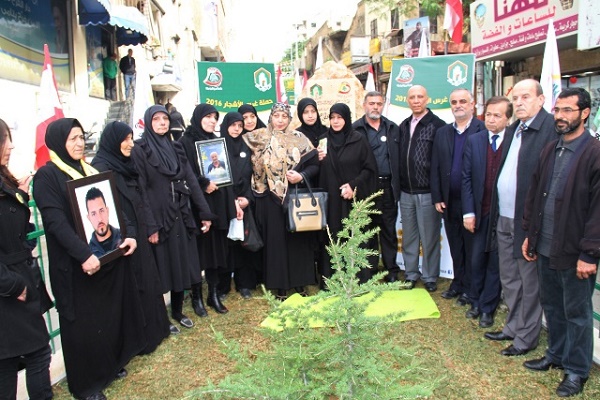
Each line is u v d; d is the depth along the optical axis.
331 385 2.06
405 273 4.95
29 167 8.12
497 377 3.10
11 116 7.70
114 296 3.08
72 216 2.83
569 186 2.73
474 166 3.87
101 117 11.22
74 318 2.89
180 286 3.81
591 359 2.88
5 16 7.64
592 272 2.65
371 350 2.11
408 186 4.69
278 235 4.52
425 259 4.76
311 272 4.67
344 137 4.58
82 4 9.88
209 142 4.23
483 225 3.90
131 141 3.36
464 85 5.64
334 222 4.56
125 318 3.26
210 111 4.32
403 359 2.58
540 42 6.98
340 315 1.96
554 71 4.50
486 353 3.43
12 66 7.84
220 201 4.25
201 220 4.13
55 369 3.26
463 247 4.39
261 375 2.09
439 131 4.34
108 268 3.01
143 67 6.10
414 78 5.81
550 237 2.92
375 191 4.60
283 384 2.02
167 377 3.24
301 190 4.46
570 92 2.71
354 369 1.95
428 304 4.32
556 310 3.04
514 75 9.62
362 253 2.18
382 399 1.88
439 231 4.72
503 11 7.73
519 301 3.50
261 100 7.09
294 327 2.35
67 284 2.86
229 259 4.61
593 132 4.52
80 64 10.23
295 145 4.46
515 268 3.48
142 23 11.31
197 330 3.97
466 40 14.56
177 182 3.83
